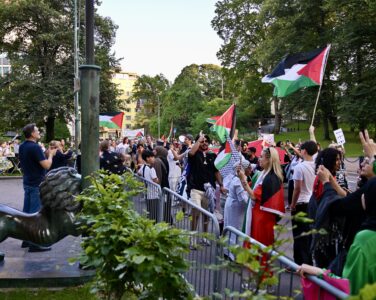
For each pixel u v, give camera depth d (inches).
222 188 327.6
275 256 84.6
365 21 1242.6
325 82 1418.6
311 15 1401.3
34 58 1472.7
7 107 1418.6
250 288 94.7
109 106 1589.6
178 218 125.6
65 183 204.2
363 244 94.8
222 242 93.7
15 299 181.5
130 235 120.4
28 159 265.1
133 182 175.9
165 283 108.3
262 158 216.1
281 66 347.9
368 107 1221.7
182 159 529.3
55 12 1428.4
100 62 1526.8
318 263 159.6
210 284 153.6
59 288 196.5
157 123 3553.2
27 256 241.6
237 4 1881.2
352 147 1473.9
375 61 1295.5
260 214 207.2
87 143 203.8
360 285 91.9
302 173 229.3
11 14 1429.6
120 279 124.1
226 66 1999.3
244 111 2442.2
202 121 2561.5
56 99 1409.9
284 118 1784.0
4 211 204.5
